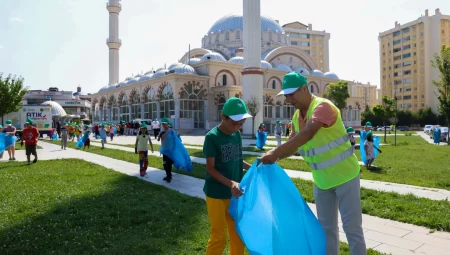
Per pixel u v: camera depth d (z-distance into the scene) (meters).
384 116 42.88
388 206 7.04
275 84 58.75
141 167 11.55
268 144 25.47
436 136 29.42
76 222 5.96
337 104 55.56
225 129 3.92
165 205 7.12
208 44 70.38
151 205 7.11
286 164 13.95
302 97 3.57
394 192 8.27
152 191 8.66
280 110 56.03
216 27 70.50
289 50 65.06
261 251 3.18
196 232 5.39
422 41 93.69
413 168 12.98
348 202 3.45
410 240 5.23
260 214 3.29
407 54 98.00
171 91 49.44
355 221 3.44
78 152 21.12
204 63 52.38
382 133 55.72
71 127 34.25
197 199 7.69
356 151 20.50
